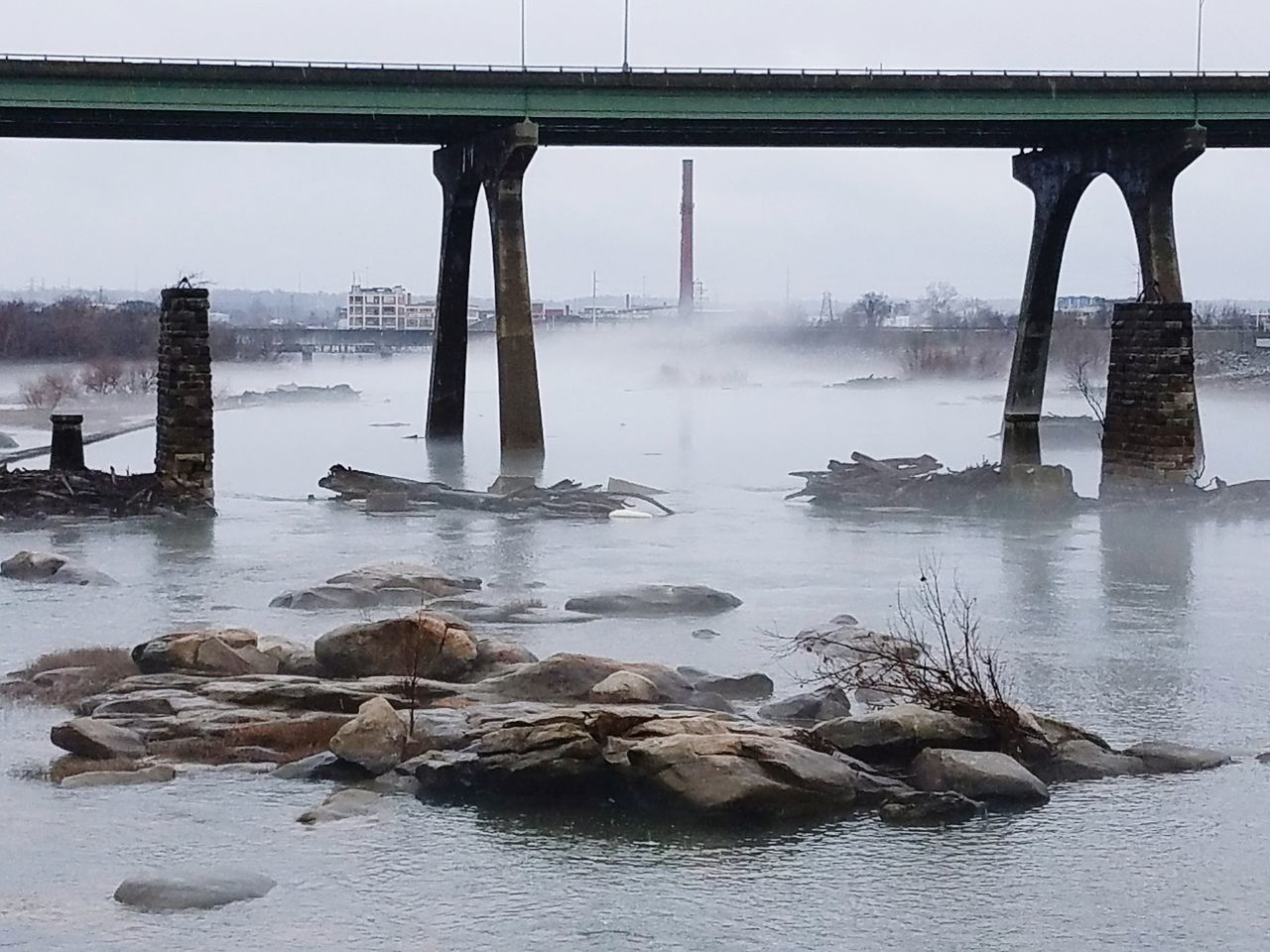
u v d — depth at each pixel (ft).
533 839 79.92
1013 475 216.95
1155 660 119.85
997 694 92.79
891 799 84.84
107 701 96.17
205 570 156.25
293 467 272.51
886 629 128.36
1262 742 98.22
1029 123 234.79
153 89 209.87
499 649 104.94
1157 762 92.43
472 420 392.47
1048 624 134.41
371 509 207.00
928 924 71.05
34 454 268.82
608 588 147.23
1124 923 71.41
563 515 204.64
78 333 625.41
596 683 97.86
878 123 234.99
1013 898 73.82
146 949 67.67
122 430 342.85
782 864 77.25
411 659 102.32
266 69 213.25
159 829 80.59
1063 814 84.48
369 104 218.38
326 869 76.13
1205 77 233.96
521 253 239.30
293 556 166.50
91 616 131.03
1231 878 76.33
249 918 70.85
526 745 85.35
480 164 243.19
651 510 213.46
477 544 178.70
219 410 462.60
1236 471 279.90
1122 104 232.53
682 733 85.40
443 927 70.18
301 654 104.01
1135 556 174.70
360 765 87.97
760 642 122.83
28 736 94.32
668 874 76.07
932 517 209.77
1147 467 219.41
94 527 187.01
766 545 181.06
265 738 92.22
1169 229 238.89
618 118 228.22
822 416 455.22
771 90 226.99
